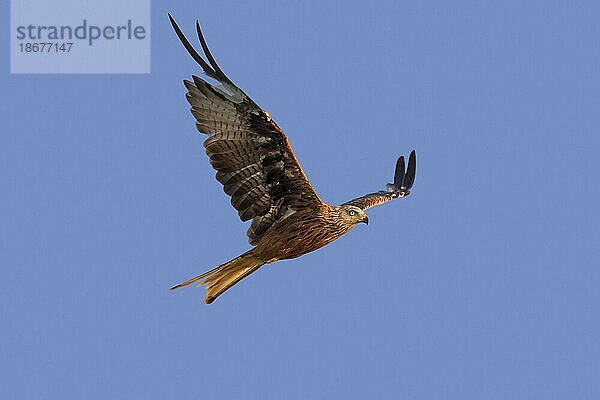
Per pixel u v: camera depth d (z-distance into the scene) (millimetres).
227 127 16391
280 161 16703
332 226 17531
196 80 15852
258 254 17453
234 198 17047
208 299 17609
